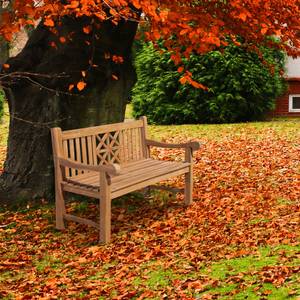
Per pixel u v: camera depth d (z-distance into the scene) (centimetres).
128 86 716
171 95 1466
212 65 1400
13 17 509
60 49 652
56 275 482
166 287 427
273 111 1563
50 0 494
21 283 468
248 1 545
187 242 542
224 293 395
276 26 614
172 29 516
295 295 371
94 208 669
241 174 841
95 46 652
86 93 670
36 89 667
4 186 698
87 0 458
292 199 675
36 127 678
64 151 587
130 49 702
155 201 704
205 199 704
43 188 684
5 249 555
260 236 536
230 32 606
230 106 1410
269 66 823
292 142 1095
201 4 585
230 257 482
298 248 484
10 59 660
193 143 667
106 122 690
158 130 1360
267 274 418
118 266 492
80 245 558
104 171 537
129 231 589
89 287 445
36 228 611
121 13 515
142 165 659
